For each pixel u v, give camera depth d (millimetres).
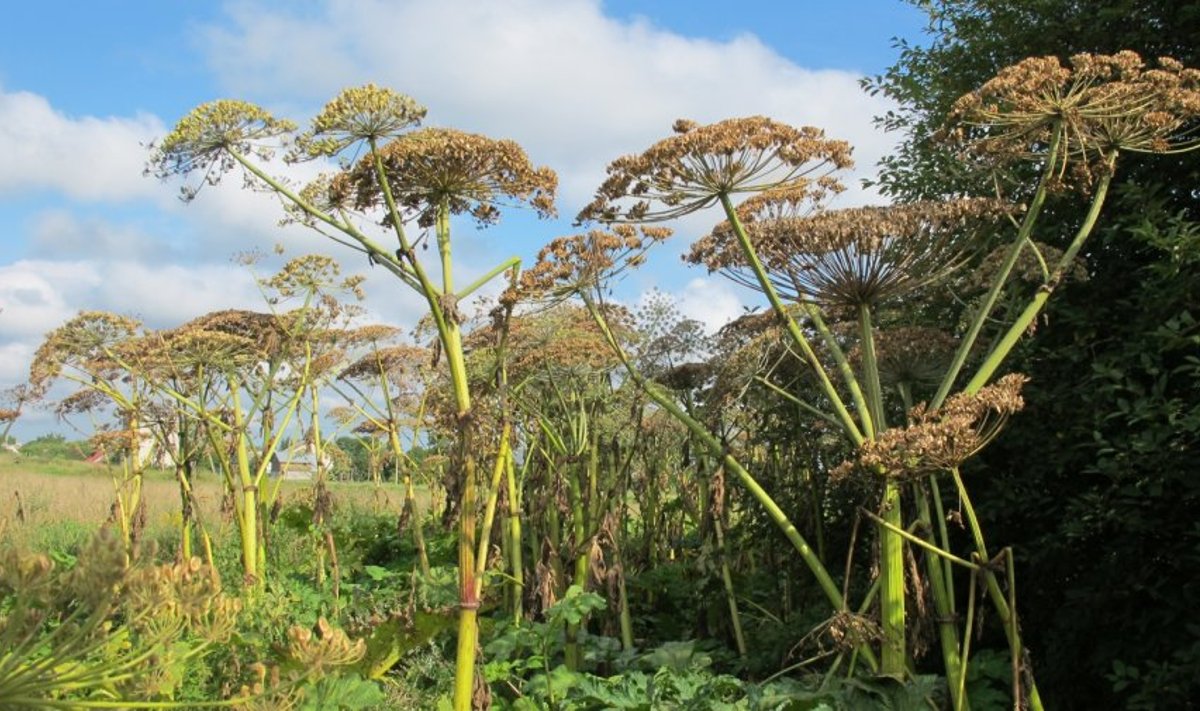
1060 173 6855
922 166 9227
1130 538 6781
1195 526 6430
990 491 7465
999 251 7355
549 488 8852
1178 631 6570
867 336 6660
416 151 5520
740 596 9102
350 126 5801
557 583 8531
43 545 11664
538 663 7512
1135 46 8086
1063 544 7020
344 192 5852
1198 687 6188
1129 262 7699
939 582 6246
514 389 8953
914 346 7504
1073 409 7164
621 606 8461
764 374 8242
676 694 6641
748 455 9367
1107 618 6855
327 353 11156
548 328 9469
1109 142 6762
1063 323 7602
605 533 8352
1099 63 6266
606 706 6570
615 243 7359
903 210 6281
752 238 6648
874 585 6469
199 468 11961
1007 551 5633
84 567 2840
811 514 8883
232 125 6133
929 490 7785
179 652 4012
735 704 6160
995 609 7641
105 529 2887
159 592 3098
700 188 6715
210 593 3232
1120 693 6883
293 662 5680
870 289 6574
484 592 7262
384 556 12758
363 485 16875
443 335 5645
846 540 9039
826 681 6355
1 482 16516
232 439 10453
